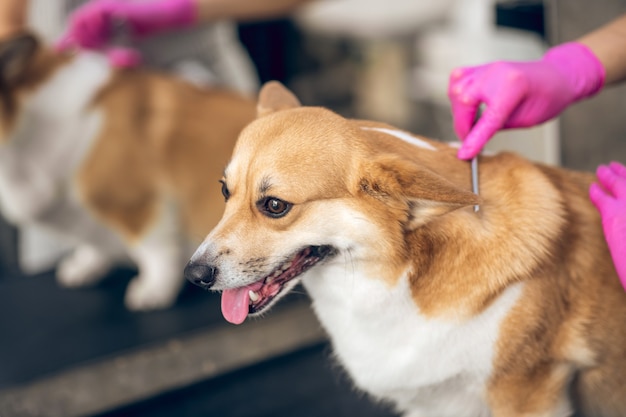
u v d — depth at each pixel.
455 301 0.79
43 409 1.00
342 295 0.83
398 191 0.75
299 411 0.99
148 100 1.20
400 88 2.03
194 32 1.43
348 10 2.08
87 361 1.08
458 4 1.79
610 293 0.82
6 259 1.49
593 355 0.83
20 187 1.17
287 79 2.07
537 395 0.83
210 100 1.22
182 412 1.00
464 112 0.83
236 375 1.05
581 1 1.01
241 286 0.79
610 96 1.04
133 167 1.17
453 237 0.79
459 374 0.82
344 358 0.88
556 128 1.11
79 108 1.16
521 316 0.79
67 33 1.29
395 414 0.98
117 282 1.28
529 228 0.79
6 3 1.19
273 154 0.78
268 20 1.97
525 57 1.44
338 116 0.81
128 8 1.24
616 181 0.82
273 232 0.79
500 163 0.83
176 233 1.21
